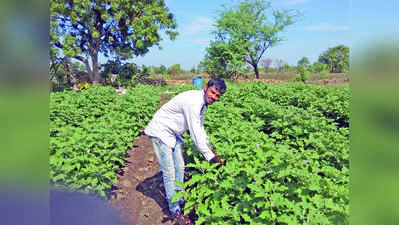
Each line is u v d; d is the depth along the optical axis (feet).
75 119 20.81
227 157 12.08
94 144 14.51
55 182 10.74
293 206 8.86
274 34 105.81
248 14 107.04
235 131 14.49
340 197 8.84
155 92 44.96
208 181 10.64
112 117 20.52
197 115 10.34
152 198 13.19
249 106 23.09
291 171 9.53
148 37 85.51
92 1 77.92
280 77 103.04
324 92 29.45
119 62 95.20
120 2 82.02
